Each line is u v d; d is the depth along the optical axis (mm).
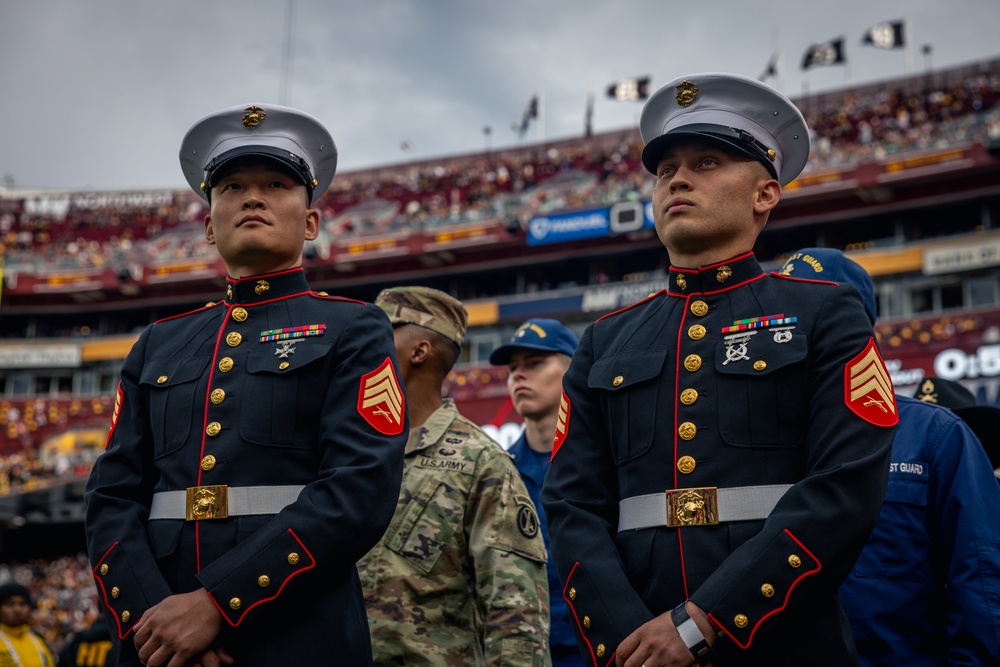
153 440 2934
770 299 2693
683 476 2531
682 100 2932
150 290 38344
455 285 35938
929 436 3230
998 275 27281
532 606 3393
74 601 29734
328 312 2953
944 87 32906
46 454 34906
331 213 38969
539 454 5309
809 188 29438
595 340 2939
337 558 2562
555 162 37531
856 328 2572
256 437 2748
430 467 3615
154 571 2646
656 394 2656
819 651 2375
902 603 3080
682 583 2445
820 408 2490
